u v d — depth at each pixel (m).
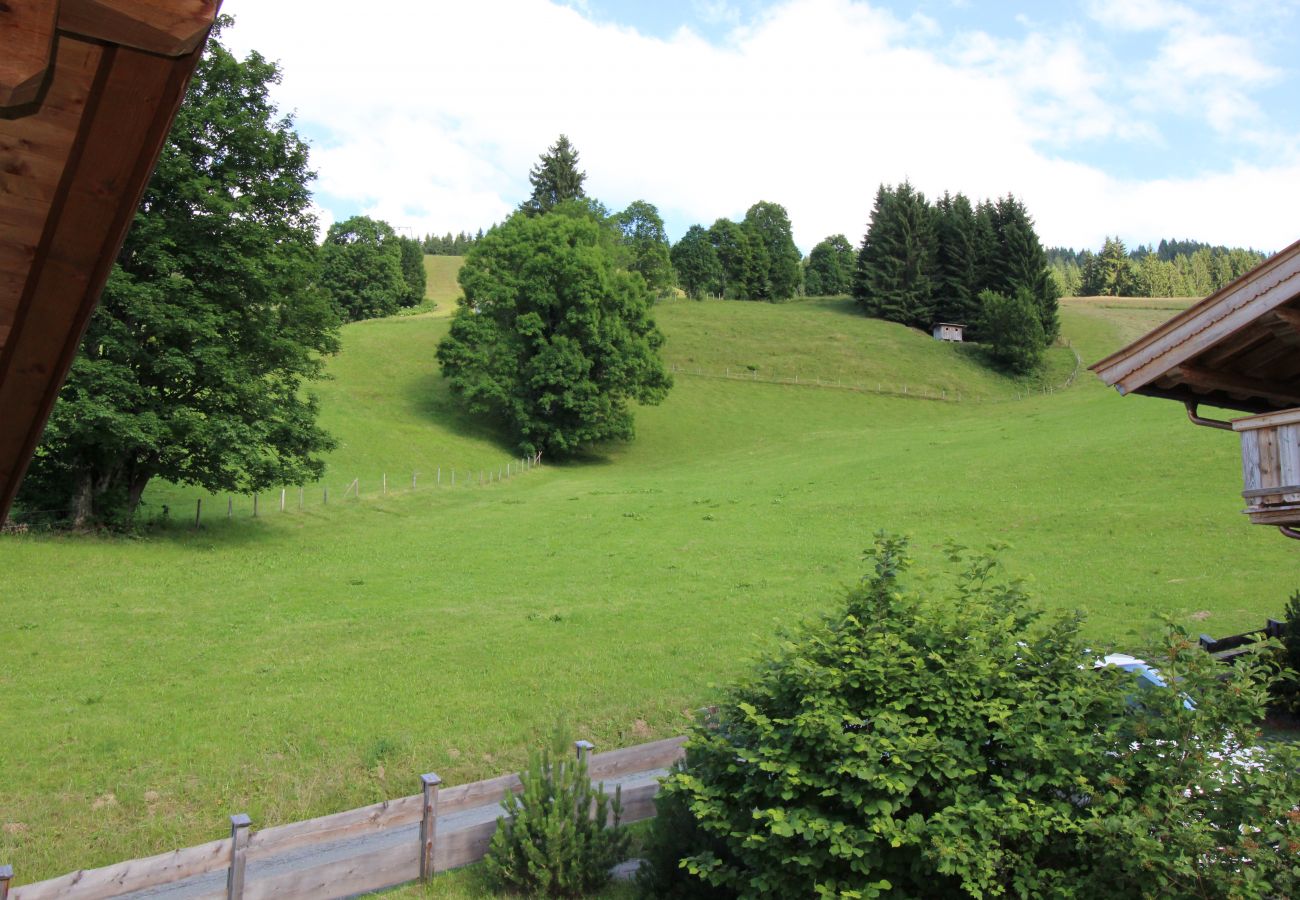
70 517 35.12
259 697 20.31
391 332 95.38
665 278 121.56
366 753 17.55
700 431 81.56
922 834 9.16
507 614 27.67
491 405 72.38
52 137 3.18
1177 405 63.41
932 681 9.81
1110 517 37.53
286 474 37.22
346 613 27.56
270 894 11.29
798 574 32.66
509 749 18.16
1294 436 10.36
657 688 21.08
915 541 37.03
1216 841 8.28
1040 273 113.69
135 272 34.06
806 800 9.73
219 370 33.81
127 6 2.67
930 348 109.44
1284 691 17.53
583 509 48.22
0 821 14.73
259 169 36.19
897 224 123.75
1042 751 9.06
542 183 123.25
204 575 31.62
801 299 146.88
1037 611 10.86
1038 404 85.56
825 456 64.31
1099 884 8.73
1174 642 9.20
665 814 11.47
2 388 4.37
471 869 12.75
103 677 21.34
